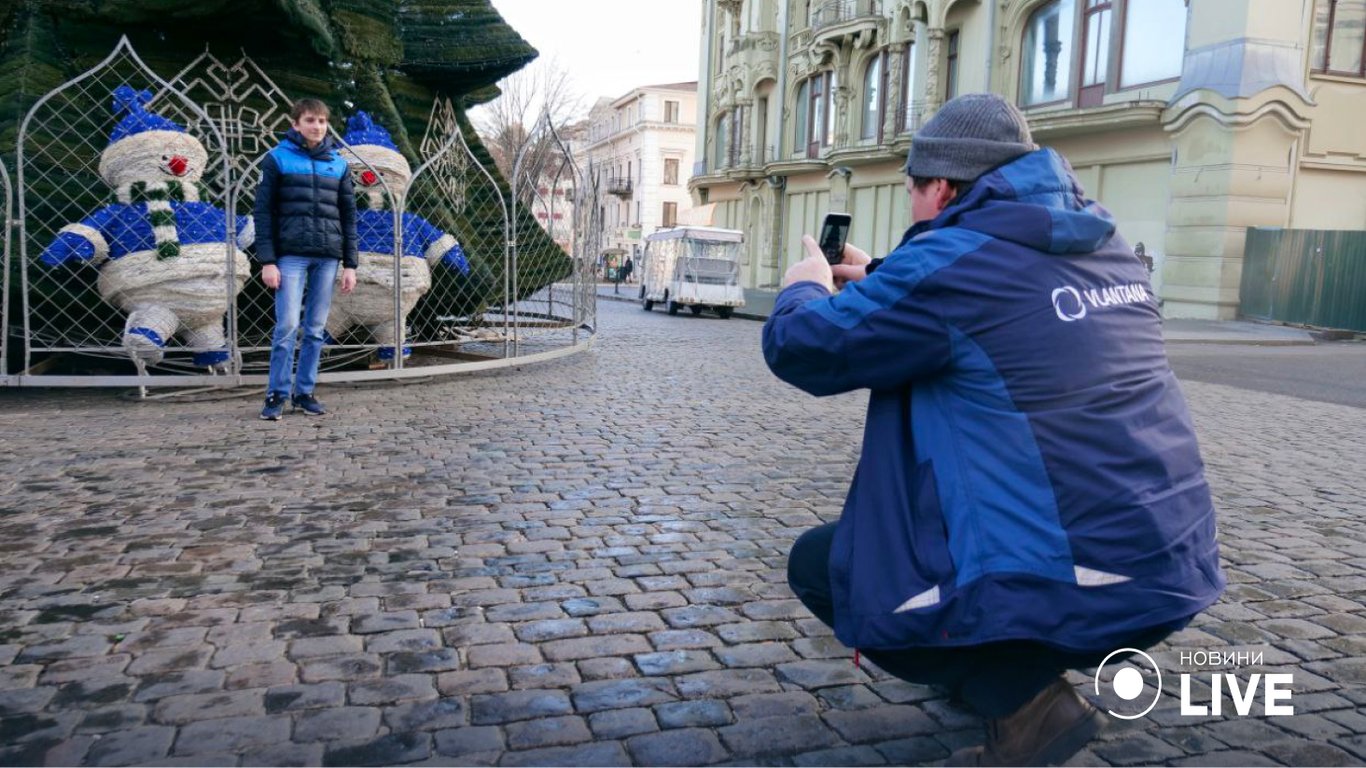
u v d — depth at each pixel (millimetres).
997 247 2061
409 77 10883
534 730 2705
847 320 2117
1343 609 3777
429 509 4871
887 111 30188
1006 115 2234
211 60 9031
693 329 19234
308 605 3572
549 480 5535
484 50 10875
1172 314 21500
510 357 10625
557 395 8727
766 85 38844
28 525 4438
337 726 2697
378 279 8797
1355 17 20469
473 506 4945
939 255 2066
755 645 3316
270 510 4770
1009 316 2031
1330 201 20984
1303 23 19984
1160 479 2047
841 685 3027
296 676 3000
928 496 2109
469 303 10148
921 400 2168
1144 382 2100
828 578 2523
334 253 7078
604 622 3488
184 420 6973
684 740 2672
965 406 2084
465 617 3502
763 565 4148
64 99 8258
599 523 4715
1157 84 21656
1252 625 3592
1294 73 20031
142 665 3049
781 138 37656
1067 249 2092
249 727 2680
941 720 2812
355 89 9984
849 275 2574
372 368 9391
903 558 2117
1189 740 2723
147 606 3525
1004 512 2016
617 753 2598
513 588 3805
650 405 8344
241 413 7301
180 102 8844
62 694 2846
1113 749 2660
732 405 8516
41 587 3688
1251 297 20453
